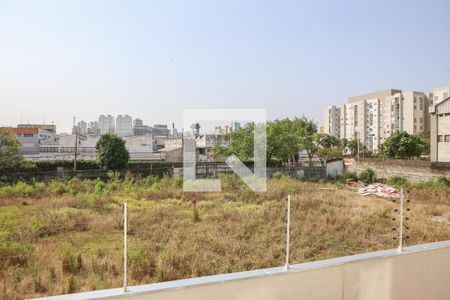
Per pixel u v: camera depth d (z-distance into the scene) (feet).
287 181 76.02
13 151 78.48
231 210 41.42
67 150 141.79
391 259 12.47
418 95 226.38
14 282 18.80
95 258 23.08
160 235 30.17
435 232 33.22
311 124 157.28
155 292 9.59
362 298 12.03
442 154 94.73
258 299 10.59
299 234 31.89
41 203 47.19
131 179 76.18
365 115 261.03
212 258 24.48
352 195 61.21
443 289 13.47
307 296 11.20
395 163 91.35
